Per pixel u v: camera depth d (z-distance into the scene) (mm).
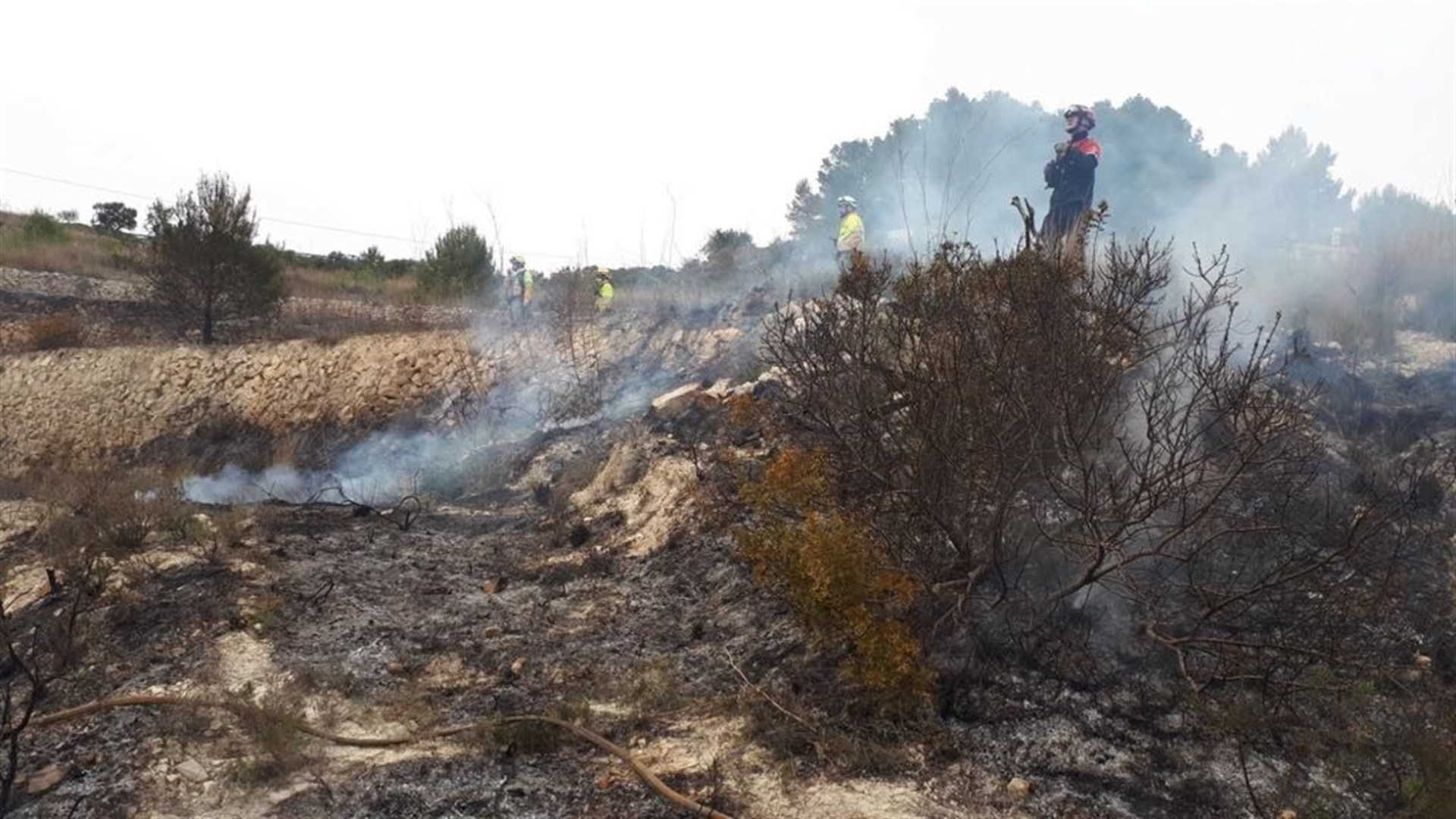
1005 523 5051
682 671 5574
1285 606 5145
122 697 5184
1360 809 4129
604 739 4809
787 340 7086
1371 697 4688
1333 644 4711
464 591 7207
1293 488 5645
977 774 4402
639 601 6773
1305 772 4352
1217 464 5109
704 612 6387
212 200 18281
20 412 16938
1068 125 8484
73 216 33125
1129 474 4785
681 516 7867
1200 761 4434
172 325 19406
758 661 5492
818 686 5098
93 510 8242
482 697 5375
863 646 4641
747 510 7410
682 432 9461
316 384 16531
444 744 4801
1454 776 4035
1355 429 6891
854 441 5555
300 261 30375
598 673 5648
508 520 9555
